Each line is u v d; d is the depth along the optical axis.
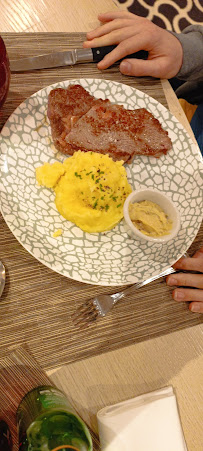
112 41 0.47
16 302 0.37
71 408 0.32
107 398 0.37
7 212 0.37
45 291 0.38
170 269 0.44
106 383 0.38
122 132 0.44
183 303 0.43
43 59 0.44
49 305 0.38
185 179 0.46
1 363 0.35
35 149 0.41
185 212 0.45
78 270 0.39
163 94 0.50
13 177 0.39
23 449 0.28
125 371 0.39
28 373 0.36
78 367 0.37
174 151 0.47
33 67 0.44
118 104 0.46
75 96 0.43
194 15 0.97
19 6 0.46
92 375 0.38
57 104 0.42
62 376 0.37
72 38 0.47
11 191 0.39
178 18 0.95
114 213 0.41
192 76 0.54
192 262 0.45
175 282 0.43
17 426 0.33
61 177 0.41
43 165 0.41
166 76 0.50
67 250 0.40
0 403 0.34
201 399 0.40
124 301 0.41
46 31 0.47
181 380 0.40
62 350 0.37
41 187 0.41
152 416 0.35
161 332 0.41
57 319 0.38
